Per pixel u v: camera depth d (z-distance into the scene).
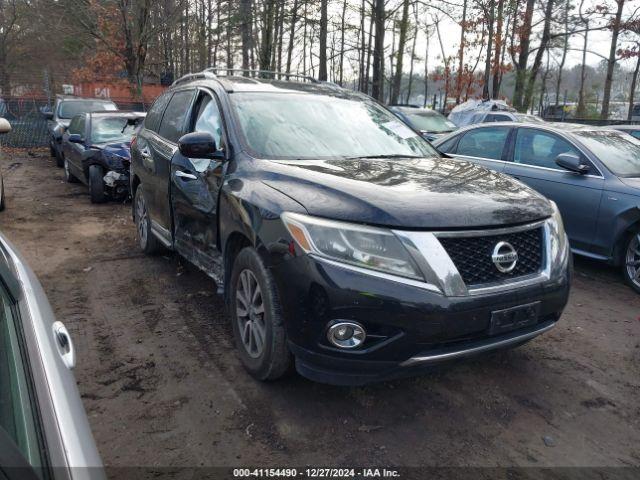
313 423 3.07
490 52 23.50
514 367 3.76
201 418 3.10
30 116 19.78
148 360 3.76
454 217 2.87
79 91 27.69
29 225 7.68
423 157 4.27
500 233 2.96
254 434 2.97
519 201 3.21
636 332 4.45
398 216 2.80
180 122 4.96
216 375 3.56
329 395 3.34
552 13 23.09
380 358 2.79
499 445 2.92
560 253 3.26
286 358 3.19
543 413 3.22
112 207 9.10
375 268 2.77
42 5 20.89
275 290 3.15
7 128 6.93
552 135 6.46
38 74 29.14
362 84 25.48
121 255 6.25
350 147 4.14
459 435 2.99
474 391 3.44
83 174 9.80
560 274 3.19
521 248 3.08
